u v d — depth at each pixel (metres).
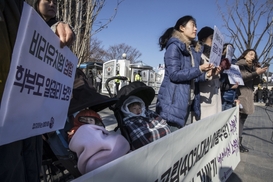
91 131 1.71
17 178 1.16
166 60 2.85
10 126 0.90
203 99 3.57
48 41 1.07
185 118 2.94
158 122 2.50
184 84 2.82
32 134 1.05
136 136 2.28
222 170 3.21
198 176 2.45
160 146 1.64
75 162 1.72
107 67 17.22
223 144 3.26
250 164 4.09
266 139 6.20
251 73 4.36
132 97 2.50
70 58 1.35
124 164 1.28
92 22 3.92
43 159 1.96
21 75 0.91
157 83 22.11
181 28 2.92
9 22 1.05
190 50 3.02
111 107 2.50
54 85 1.19
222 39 3.08
